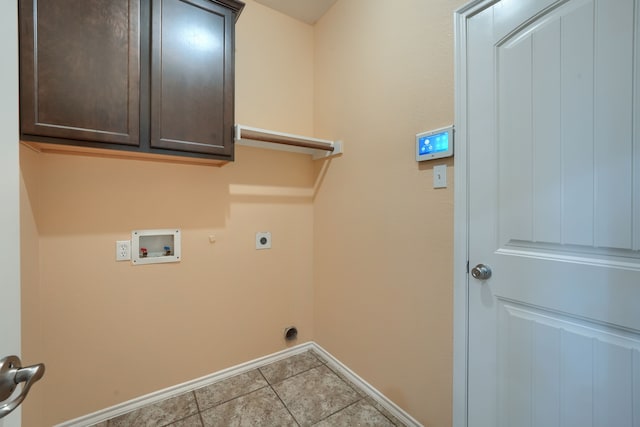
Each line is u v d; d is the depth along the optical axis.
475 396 1.15
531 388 1.00
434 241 1.29
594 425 0.86
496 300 1.09
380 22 1.57
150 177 1.57
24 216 1.14
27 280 1.17
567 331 0.91
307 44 2.17
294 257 2.12
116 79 1.21
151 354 1.58
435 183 1.28
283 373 1.88
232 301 1.86
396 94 1.47
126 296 1.51
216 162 1.67
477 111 1.13
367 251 1.68
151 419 1.46
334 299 1.97
